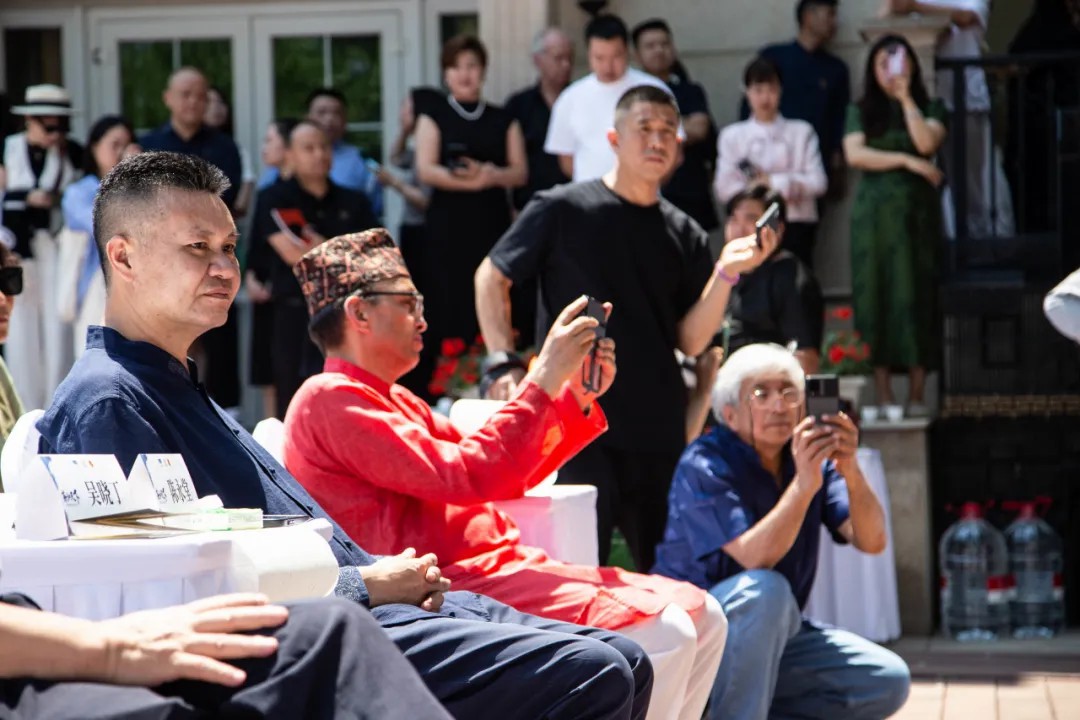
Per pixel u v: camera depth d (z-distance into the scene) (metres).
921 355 18.00
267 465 7.54
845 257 20.16
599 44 17.86
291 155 18.59
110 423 6.79
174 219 7.09
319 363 18.02
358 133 22.38
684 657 8.44
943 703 13.49
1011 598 17.17
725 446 10.76
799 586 10.84
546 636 7.07
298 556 6.46
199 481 7.05
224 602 5.66
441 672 6.98
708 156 19.64
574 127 18.11
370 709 5.27
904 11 19.11
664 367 12.05
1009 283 18.08
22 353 19.11
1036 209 19.72
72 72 22.70
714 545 10.40
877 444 17.33
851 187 20.08
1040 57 18.48
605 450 11.93
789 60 19.80
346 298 8.95
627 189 12.05
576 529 9.71
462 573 8.68
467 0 22.12
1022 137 18.69
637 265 11.98
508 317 12.31
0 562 6.06
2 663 5.31
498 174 19.03
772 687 10.18
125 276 7.14
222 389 20.28
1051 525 17.84
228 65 22.53
